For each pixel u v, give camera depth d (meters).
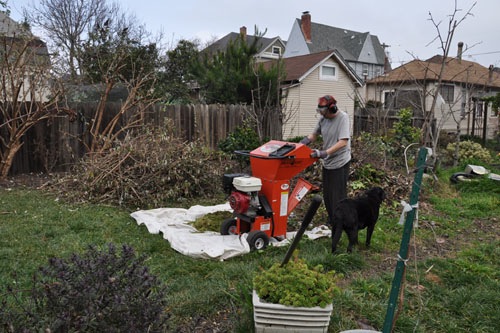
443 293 3.75
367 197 4.78
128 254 2.46
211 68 14.98
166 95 16.12
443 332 3.18
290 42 44.56
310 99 20.17
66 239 4.98
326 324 2.86
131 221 5.92
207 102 15.41
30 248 4.64
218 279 3.92
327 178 5.23
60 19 23.31
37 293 2.30
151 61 16.52
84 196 6.85
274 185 4.82
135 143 7.50
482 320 3.32
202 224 5.62
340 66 21.19
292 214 6.30
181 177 7.32
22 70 8.39
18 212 6.09
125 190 6.72
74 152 9.92
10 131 8.85
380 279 3.97
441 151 13.51
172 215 6.22
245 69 14.01
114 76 9.19
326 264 4.23
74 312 2.04
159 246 4.89
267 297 2.95
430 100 20.05
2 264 4.13
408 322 3.21
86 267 2.29
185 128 11.57
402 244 2.60
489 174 9.14
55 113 9.54
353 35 46.25
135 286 2.28
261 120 12.21
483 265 4.53
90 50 14.29
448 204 7.30
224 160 9.30
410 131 12.05
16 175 9.18
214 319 3.26
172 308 3.35
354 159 8.21
